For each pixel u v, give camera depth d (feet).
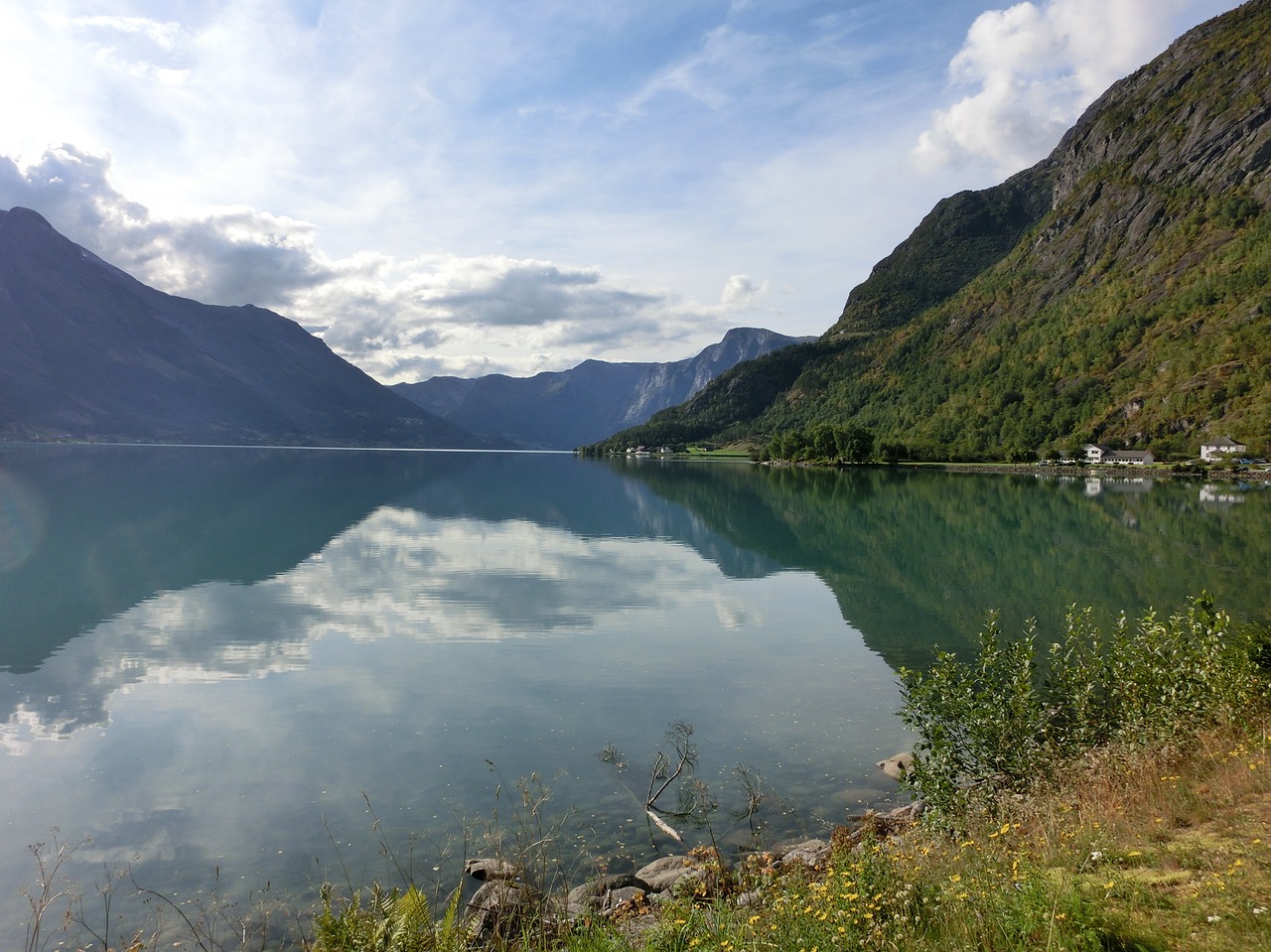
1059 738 39.06
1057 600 102.73
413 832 40.04
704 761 49.29
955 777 37.37
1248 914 17.87
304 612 93.09
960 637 82.94
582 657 74.23
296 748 51.47
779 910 22.15
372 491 285.02
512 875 32.40
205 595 102.68
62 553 136.36
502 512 218.79
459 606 96.94
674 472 496.23
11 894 34.53
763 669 70.59
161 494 249.75
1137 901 19.38
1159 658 41.60
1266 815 25.14
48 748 51.47
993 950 17.79
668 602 100.83
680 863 35.22
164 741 52.85
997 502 252.83
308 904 33.32
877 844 27.63
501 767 48.39
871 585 113.70
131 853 38.19
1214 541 156.87
